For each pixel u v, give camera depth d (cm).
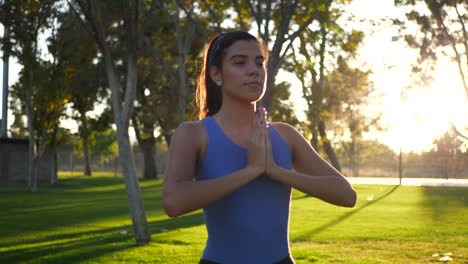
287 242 154
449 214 1462
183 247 889
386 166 5631
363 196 2316
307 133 1434
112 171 7538
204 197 136
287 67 1875
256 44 150
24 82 2616
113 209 1767
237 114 151
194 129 150
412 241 939
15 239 1035
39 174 4191
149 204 1994
